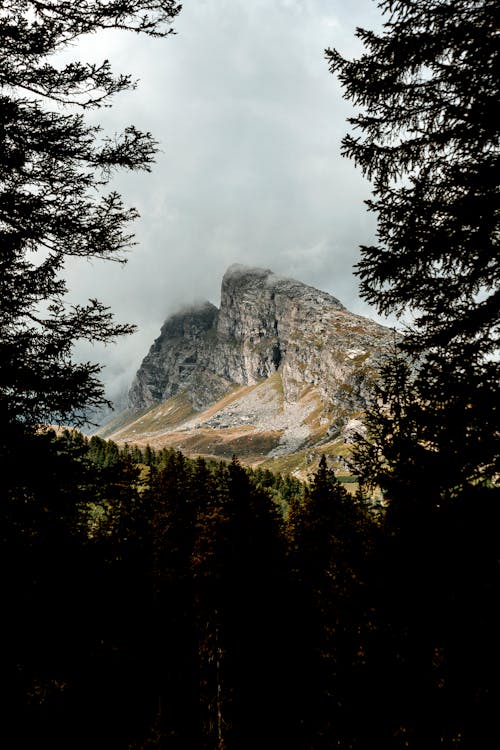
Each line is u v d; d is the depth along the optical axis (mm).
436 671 6543
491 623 5637
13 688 5637
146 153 7172
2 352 6004
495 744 5258
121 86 6820
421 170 6715
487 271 6133
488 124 5664
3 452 5930
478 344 6293
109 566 6848
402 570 6457
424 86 6445
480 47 5680
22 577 5797
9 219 6484
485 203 5738
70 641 6105
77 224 6824
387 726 7723
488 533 5688
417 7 6113
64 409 6676
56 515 6547
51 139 6395
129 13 6297
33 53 6238
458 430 6031
